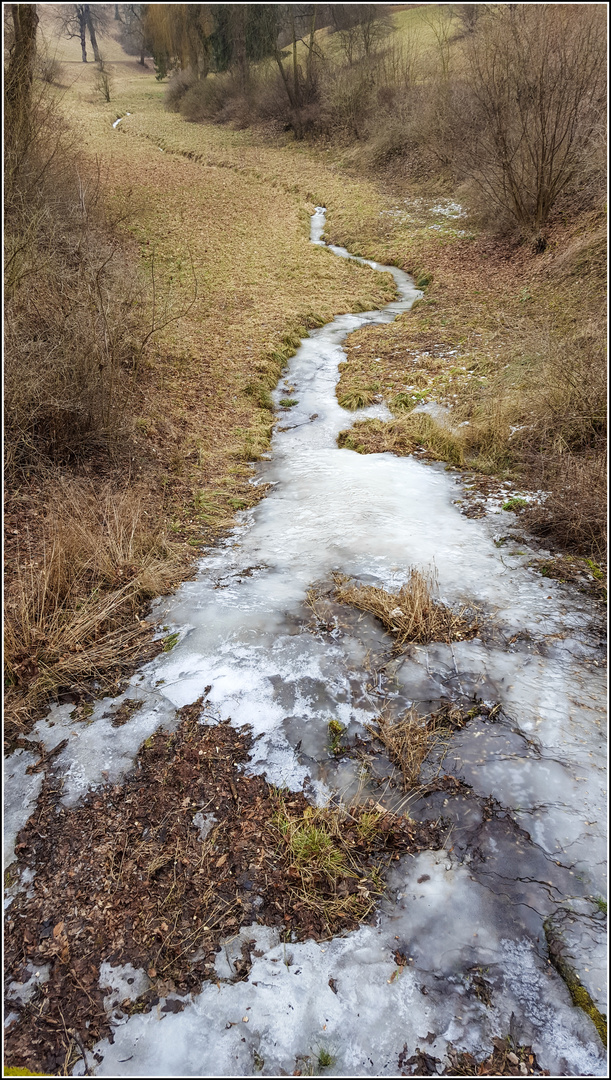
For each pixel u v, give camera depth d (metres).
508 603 4.47
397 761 3.40
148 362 8.71
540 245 12.21
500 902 2.74
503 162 12.33
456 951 2.59
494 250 13.61
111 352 6.57
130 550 4.88
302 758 3.43
